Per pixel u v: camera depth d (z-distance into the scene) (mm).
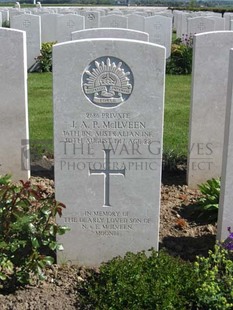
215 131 3006
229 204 2330
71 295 2133
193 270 2129
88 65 2145
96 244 2338
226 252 2209
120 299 2002
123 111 2191
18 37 2900
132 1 40750
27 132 3064
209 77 2914
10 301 2094
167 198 2971
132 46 2127
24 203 2051
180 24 10453
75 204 2285
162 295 1980
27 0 37812
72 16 7387
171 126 4250
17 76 2953
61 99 2174
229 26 8773
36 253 2104
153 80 2160
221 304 1983
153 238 2330
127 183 2268
